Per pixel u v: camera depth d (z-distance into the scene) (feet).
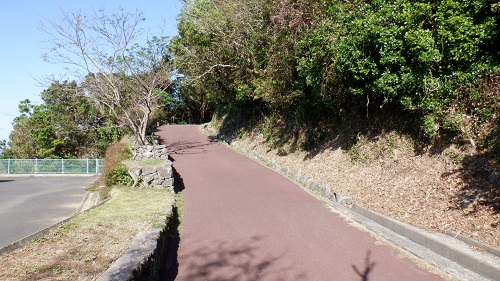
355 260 21.63
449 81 30.09
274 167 52.60
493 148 26.53
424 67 30.53
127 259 16.75
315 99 47.03
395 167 33.63
